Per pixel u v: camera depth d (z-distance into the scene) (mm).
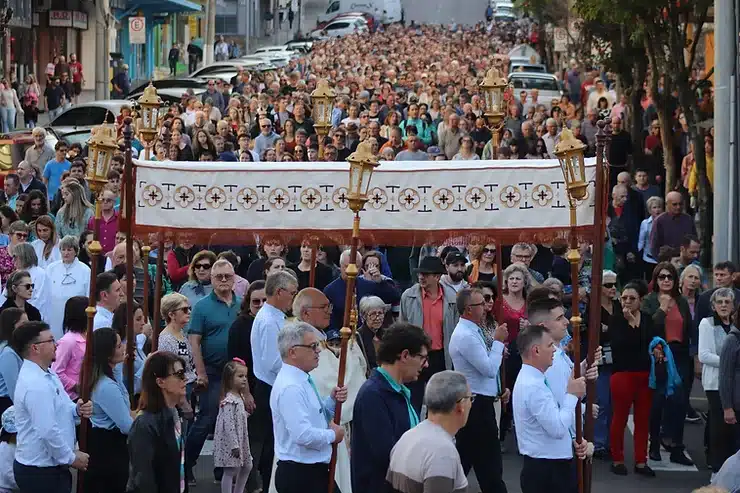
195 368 29453
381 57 138625
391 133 59625
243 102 77188
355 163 22016
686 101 58219
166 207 24672
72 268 34938
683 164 61906
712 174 60312
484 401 26234
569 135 22562
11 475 23641
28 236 39719
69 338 26766
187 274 36188
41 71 120250
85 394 22750
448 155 64875
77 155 55125
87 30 126000
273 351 26703
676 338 32688
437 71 116500
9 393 25844
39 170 55062
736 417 29062
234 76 107188
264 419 27047
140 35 124688
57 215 42094
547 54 140875
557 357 23938
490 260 36406
